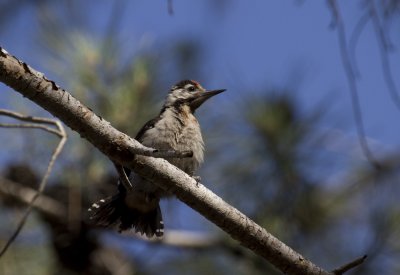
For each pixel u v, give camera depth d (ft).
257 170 36.24
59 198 38.55
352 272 34.55
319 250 35.55
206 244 37.91
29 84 23.86
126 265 38.32
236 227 27.48
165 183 26.58
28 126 26.68
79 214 38.01
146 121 37.93
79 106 24.68
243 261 37.24
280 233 35.24
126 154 25.50
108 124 25.21
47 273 36.37
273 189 36.06
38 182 38.68
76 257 38.52
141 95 38.01
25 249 36.29
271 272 36.70
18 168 38.45
